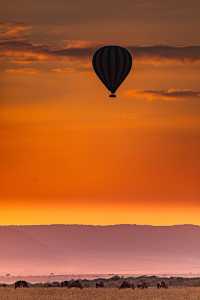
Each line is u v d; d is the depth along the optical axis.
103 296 96.00
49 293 101.50
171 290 106.12
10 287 121.00
